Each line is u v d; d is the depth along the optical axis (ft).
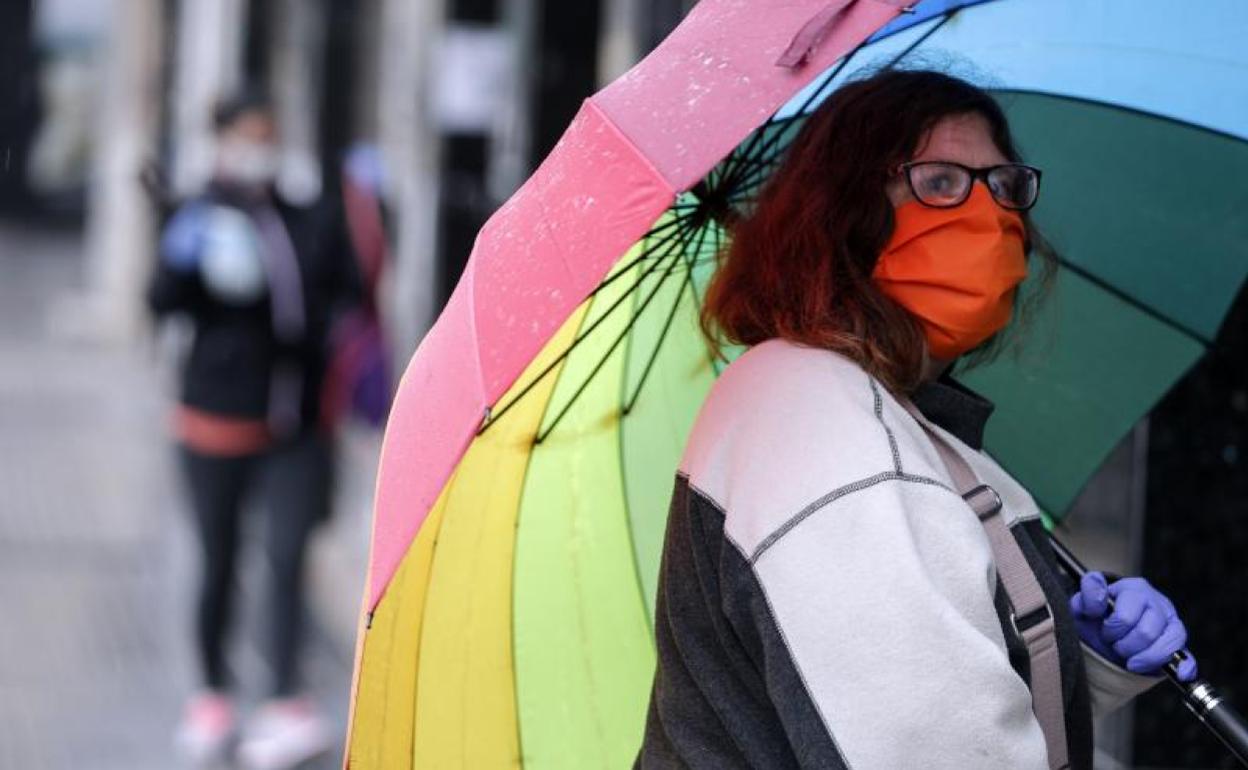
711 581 9.13
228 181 26.71
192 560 27.68
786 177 9.73
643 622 10.92
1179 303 11.75
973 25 10.77
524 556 10.47
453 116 35.78
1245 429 17.03
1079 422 11.94
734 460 9.12
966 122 9.59
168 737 28.53
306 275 26.73
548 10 34.04
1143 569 17.17
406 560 9.61
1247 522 17.06
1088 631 10.07
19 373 63.77
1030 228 10.32
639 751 10.22
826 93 10.54
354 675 9.23
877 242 9.46
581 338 10.10
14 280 91.56
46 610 35.35
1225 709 9.78
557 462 10.48
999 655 8.35
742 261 9.80
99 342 71.67
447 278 36.37
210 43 59.82
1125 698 10.21
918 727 8.26
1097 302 11.80
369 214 26.96
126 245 72.28
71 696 30.32
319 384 26.99
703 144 8.16
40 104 117.91
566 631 10.68
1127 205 11.64
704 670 9.21
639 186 8.18
